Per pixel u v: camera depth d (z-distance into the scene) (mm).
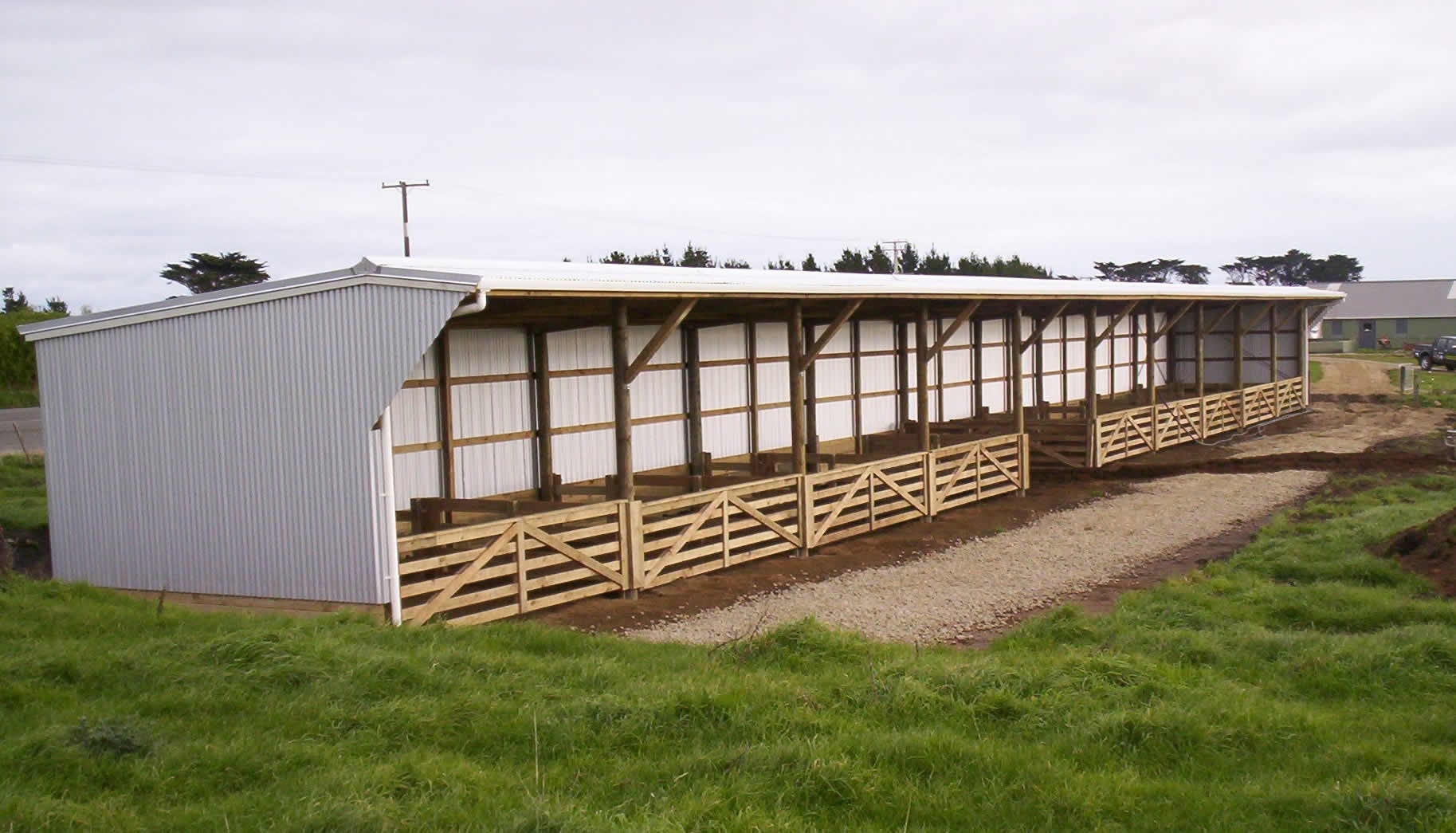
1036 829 5473
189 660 7547
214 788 5723
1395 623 9375
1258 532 14422
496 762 6172
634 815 5375
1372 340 71750
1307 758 6285
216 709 6770
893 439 19312
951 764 6086
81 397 11422
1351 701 7418
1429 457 20844
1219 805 5656
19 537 13398
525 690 7250
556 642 8883
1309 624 9477
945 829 5438
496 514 12609
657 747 6344
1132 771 6066
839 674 7828
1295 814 5559
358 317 9883
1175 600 10367
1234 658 8289
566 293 10352
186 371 10805
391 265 11695
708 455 15852
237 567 10648
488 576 10570
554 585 11305
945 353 21984
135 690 7102
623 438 12117
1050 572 12938
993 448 18484
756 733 6469
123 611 9336
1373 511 14445
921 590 12125
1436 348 48781
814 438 18203
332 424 10062
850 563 13734
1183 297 24766
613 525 11711
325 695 6988
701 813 5387
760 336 17141
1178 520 16062
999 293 17859
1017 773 5977
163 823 5254
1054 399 25594
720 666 8203
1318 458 21422
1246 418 28703
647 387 15242
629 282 11078
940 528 16047
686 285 11789
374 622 9305
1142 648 8594
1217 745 6430
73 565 11602
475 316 12297
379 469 9914
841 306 16750
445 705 6840
